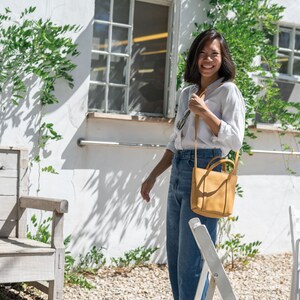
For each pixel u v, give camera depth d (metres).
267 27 7.27
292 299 4.36
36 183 6.06
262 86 7.36
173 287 4.39
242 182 7.41
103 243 6.47
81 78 6.31
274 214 7.68
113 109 6.69
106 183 6.46
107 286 5.98
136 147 6.63
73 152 6.27
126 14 6.74
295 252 4.39
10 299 5.31
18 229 5.52
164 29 6.95
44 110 6.10
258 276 6.73
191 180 4.14
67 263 5.99
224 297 3.41
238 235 7.16
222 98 4.16
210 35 4.26
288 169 7.69
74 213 6.28
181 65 6.80
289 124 7.51
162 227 6.84
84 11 6.32
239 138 4.07
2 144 5.89
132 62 6.78
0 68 5.84
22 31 5.84
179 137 4.23
